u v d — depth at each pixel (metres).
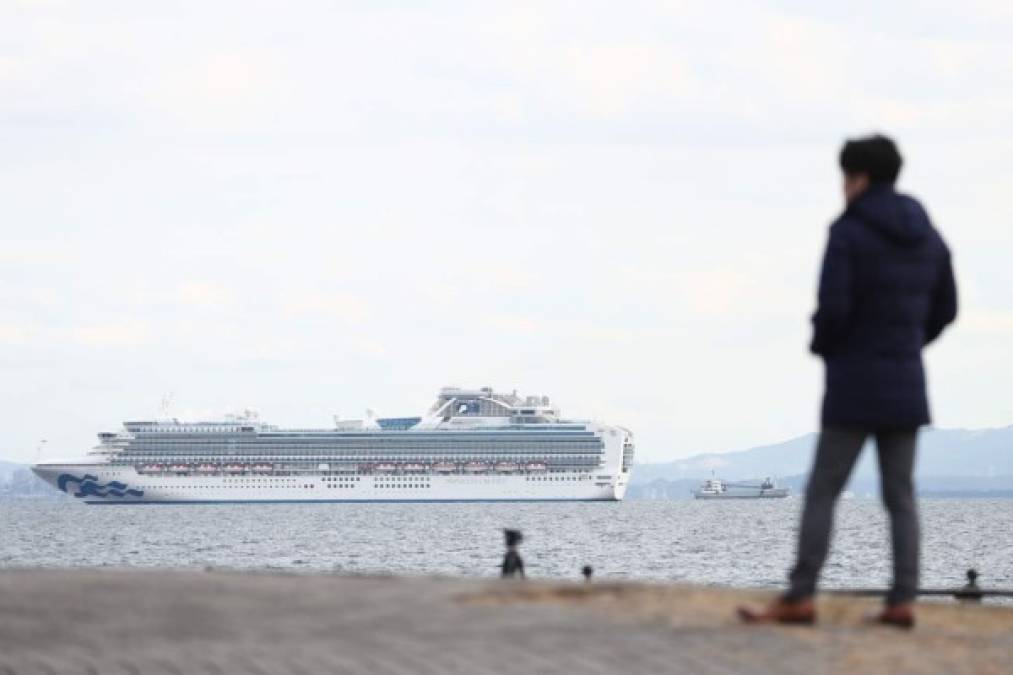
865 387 36.94
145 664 31.31
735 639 34.72
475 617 36.59
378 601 38.69
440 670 30.98
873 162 37.44
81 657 31.94
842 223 37.12
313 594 39.81
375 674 30.61
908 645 35.41
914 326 37.38
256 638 34.03
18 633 34.31
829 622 38.34
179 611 37.09
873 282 36.81
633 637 34.47
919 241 37.09
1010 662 34.31
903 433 37.66
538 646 33.38
